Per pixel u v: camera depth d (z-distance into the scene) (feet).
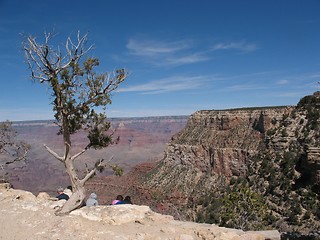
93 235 36.81
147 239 37.88
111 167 57.21
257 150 280.51
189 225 45.14
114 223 41.22
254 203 119.96
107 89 56.29
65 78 54.65
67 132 55.52
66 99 54.44
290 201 191.42
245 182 252.42
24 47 53.31
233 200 126.52
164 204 280.72
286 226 164.55
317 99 259.19
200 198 260.83
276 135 263.29
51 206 44.80
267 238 43.98
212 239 40.55
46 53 53.88
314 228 155.22
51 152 55.57
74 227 38.01
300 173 213.25
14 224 39.32
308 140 225.56
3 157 89.66
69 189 58.18
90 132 58.54
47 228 38.06
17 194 50.83
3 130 89.51
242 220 113.09
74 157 57.16
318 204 178.60
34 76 54.39
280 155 240.32
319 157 203.51
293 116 263.90
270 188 218.18
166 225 43.50
